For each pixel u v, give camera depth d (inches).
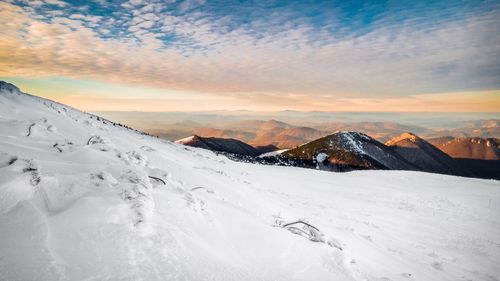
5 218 141.4
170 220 206.2
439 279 389.7
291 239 270.8
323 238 303.9
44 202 163.0
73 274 121.6
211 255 189.0
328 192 1063.0
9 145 246.4
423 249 556.1
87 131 585.6
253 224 280.7
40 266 119.3
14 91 621.0
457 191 1176.2
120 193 194.5
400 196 1071.0
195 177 459.5
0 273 109.5
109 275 128.9
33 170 179.9
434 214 867.4
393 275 332.5
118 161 278.4
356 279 249.6
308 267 235.5
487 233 732.7
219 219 265.1
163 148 966.4
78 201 169.9
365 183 1290.6
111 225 164.1
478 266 518.0
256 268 206.4
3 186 157.1
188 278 150.6
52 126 359.6
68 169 208.4
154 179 270.7
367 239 505.4
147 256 153.6
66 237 143.4
